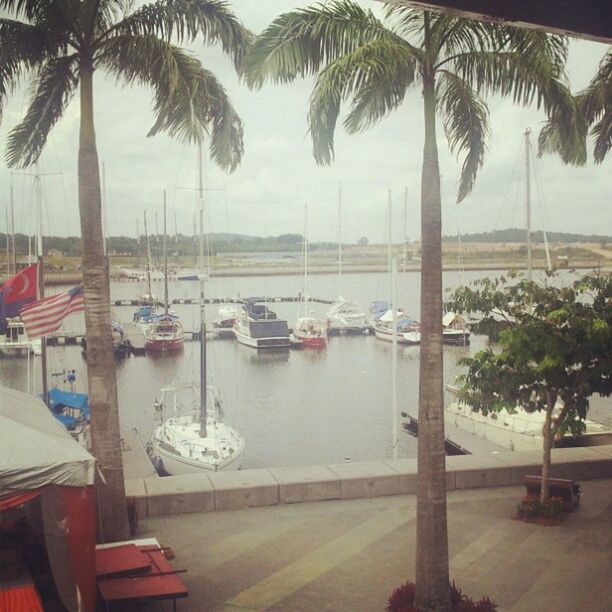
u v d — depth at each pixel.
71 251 86.38
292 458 42.59
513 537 12.56
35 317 19.58
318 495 14.24
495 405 13.73
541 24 5.09
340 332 89.56
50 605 9.12
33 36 12.99
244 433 48.31
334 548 12.02
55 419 10.16
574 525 13.08
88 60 13.03
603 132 18.22
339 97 10.52
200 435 36.59
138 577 9.51
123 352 73.56
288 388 62.06
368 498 14.41
